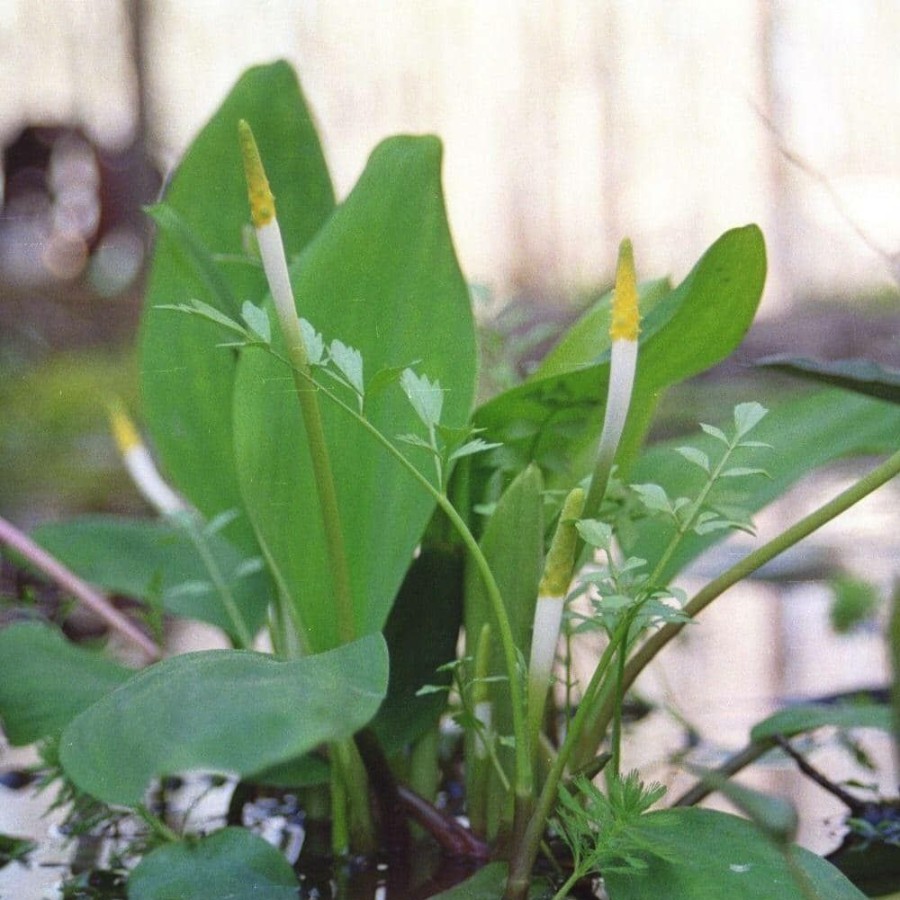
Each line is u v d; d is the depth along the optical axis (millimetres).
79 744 1133
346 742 1394
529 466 1376
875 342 7020
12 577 2561
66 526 1838
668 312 1326
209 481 1624
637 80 9133
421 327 1418
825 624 2383
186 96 8383
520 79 9344
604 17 9156
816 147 8328
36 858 1470
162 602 1690
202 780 1661
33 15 8453
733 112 8711
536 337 1713
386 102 9219
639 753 1692
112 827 1530
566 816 1245
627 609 1264
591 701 1267
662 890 1211
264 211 1269
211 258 1454
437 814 1427
